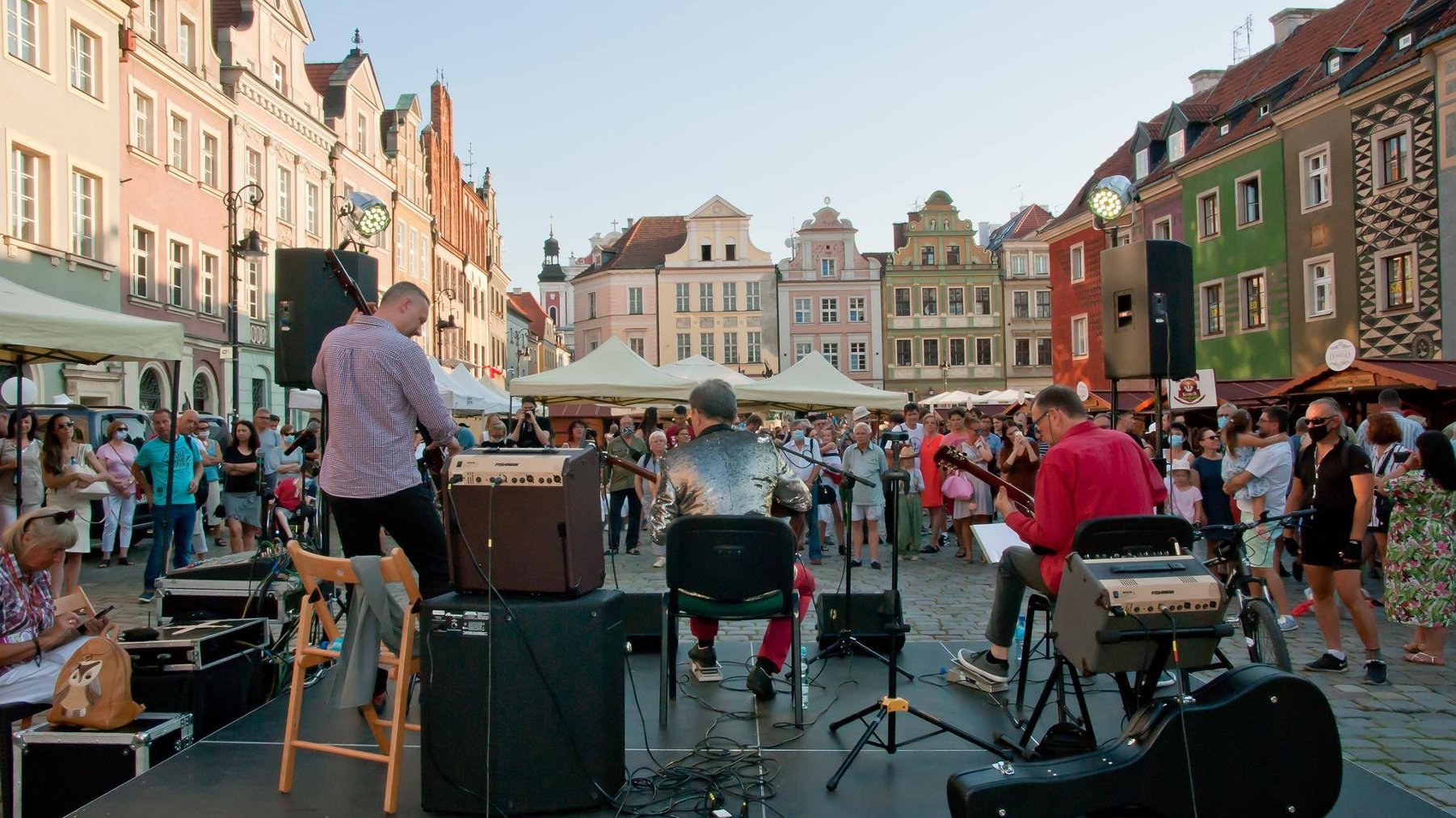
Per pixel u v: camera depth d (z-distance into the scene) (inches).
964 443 505.4
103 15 808.3
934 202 2413.9
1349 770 170.2
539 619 145.5
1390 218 912.9
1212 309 1208.8
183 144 956.6
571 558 147.3
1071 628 143.9
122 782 168.1
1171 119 1325.0
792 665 195.6
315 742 181.2
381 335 171.5
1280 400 797.9
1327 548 261.9
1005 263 2402.8
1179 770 130.3
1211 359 1201.4
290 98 1200.2
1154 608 135.3
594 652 148.4
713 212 2586.1
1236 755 131.6
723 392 213.6
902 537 506.9
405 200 1583.4
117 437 490.0
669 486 206.4
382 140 1572.3
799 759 174.7
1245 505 327.0
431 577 174.9
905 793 158.7
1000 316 2400.3
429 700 146.9
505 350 2527.1
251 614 228.7
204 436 556.1
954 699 212.8
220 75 1035.9
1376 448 360.2
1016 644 275.3
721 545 193.3
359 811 149.0
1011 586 214.5
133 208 861.2
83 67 798.5
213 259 1012.5
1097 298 1460.4
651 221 2743.6
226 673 203.3
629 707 208.2
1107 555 150.7
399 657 156.0
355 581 153.8
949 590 407.2
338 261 189.0
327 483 171.5
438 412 173.8
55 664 189.3
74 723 174.4
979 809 126.3
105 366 800.9
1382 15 1032.2
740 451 208.8
